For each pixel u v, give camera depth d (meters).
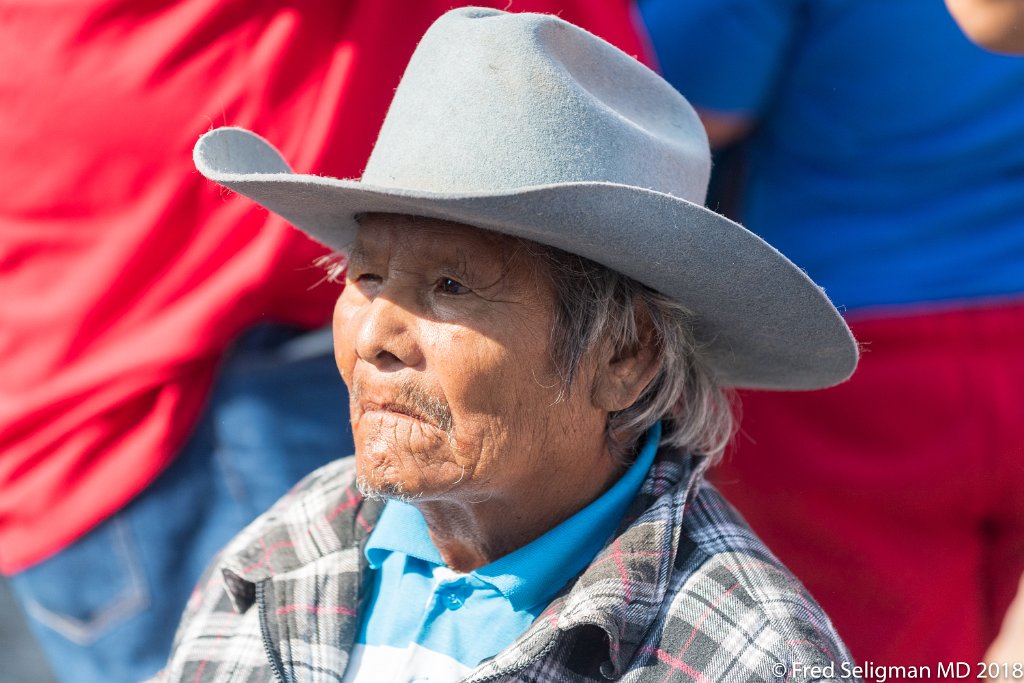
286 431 6.58
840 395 7.45
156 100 6.11
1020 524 7.39
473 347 4.02
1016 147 7.17
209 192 6.20
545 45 4.11
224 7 6.05
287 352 6.52
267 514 5.23
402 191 3.71
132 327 6.36
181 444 6.53
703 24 7.30
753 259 4.04
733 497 7.95
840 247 7.53
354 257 4.30
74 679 7.04
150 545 6.64
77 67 6.14
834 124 7.47
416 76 4.23
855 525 7.56
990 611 7.59
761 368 4.90
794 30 7.38
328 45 6.17
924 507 7.43
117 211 6.25
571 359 4.20
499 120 4.03
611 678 4.13
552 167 4.02
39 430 6.53
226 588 4.93
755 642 4.04
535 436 4.20
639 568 4.19
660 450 4.66
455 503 4.39
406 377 4.06
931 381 7.26
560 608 4.20
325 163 6.19
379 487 4.12
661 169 4.30
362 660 4.62
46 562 6.73
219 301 6.22
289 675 4.61
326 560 4.80
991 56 6.99
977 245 7.26
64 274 6.39
